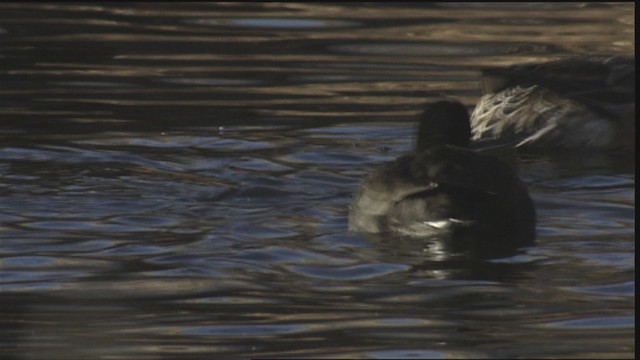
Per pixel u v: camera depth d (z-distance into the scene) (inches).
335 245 1040.8
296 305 917.2
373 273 979.3
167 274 976.3
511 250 1033.5
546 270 987.9
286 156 1302.9
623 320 890.1
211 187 1190.3
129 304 919.7
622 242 1053.8
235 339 860.0
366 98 1551.4
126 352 839.1
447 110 1200.2
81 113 1450.5
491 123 1461.6
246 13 2005.4
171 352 838.5
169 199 1154.0
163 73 1644.9
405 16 2007.9
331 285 956.0
